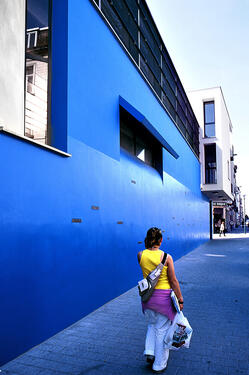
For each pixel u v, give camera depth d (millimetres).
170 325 3234
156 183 10406
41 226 4051
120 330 4457
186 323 3162
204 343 4031
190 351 3779
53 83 4969
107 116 6504
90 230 5434
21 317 3613
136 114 7355
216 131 22031
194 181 19328
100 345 3916
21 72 4359
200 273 9539
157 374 3188
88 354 3654
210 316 5203
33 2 5410
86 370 3271
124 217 7203
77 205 5016
